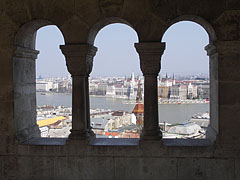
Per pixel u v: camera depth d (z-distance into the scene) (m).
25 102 5.32
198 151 4.68
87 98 5.20
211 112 5.21
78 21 4.77
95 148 4.85
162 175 4.76
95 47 5.19
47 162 4.94
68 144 4.89
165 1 4.59
